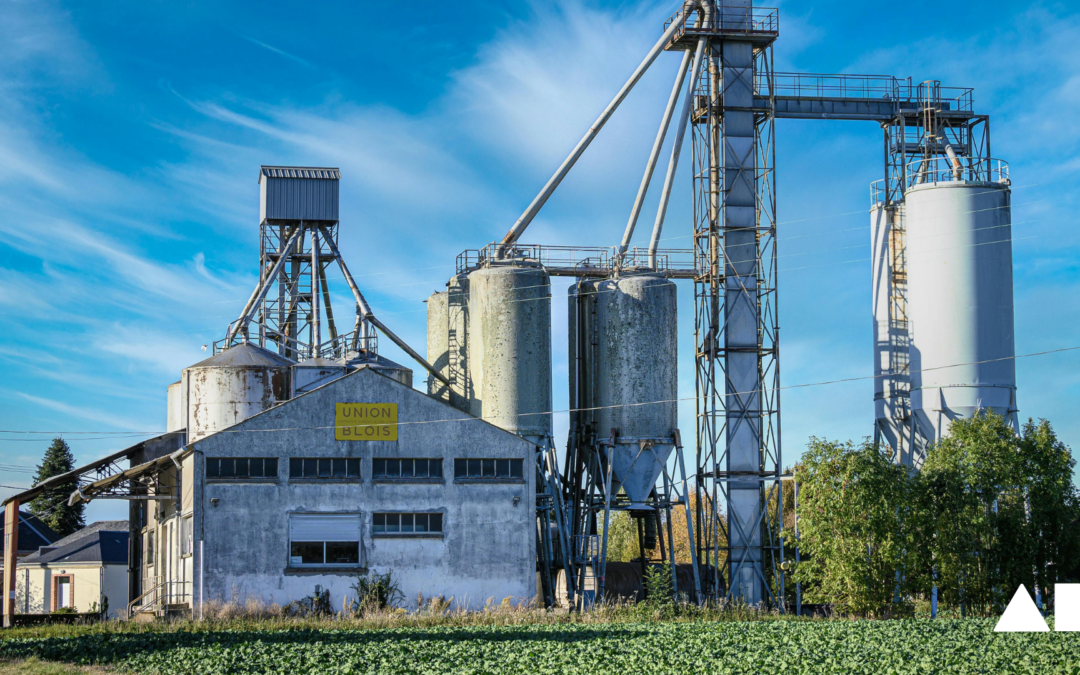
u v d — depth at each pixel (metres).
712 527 59.44
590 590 58.50
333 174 77.75
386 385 57.09
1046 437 54.06
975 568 52.31
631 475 60.00
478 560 56.50
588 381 63.28
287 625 46.81
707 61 62.81
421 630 43.75
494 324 60.78
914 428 62.59
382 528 55.91
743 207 61.81
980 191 62.22
